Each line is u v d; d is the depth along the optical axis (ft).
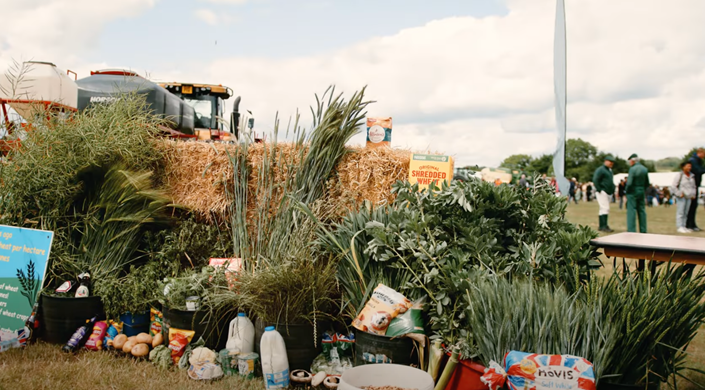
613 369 9.18
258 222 14.53
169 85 34.14
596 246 10.63
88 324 13.41
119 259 14.73
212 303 12.57
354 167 14.55
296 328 11.77
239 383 11.35
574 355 8.88
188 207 15.52
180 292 12.66
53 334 13.52
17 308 14.06
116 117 15.70
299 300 11.82
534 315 9.32
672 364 9.44
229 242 15.46
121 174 14.69
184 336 12.40
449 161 13.99
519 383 8.80
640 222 33.12
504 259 11.11
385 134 15.21
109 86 21.68
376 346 10.93
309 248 12.93
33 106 16.03
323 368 11.58
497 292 9.68
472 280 10.40
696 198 38.06
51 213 14.79
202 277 13.07
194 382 11.36
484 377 9.00
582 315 9.09
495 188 11.91
